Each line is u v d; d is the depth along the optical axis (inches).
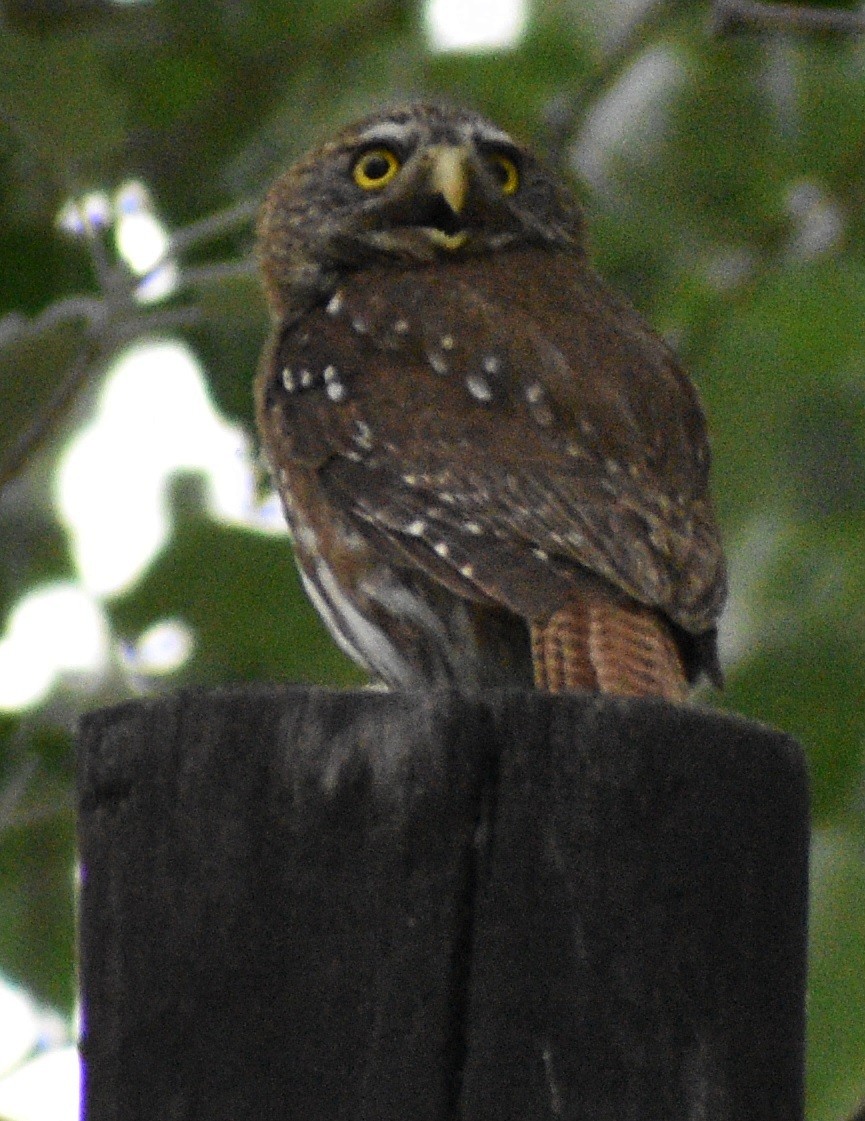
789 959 253.4
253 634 530.3
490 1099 240.7
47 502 592.4
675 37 652.1
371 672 374.0
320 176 432.5
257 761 251.1
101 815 257.3
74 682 557.0
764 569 595.5
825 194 644.1
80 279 572.4
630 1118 242.5
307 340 384.2
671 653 316.5
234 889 249.4
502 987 243.1
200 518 530.9
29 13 592.7
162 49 626.2
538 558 331.3
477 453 350.9
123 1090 249.4
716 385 608.4
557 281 393.4
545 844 245.8
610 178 650.8
